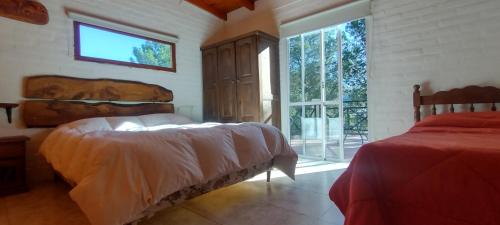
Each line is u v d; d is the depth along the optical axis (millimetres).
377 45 3006
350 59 4262
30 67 2691
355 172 1036
